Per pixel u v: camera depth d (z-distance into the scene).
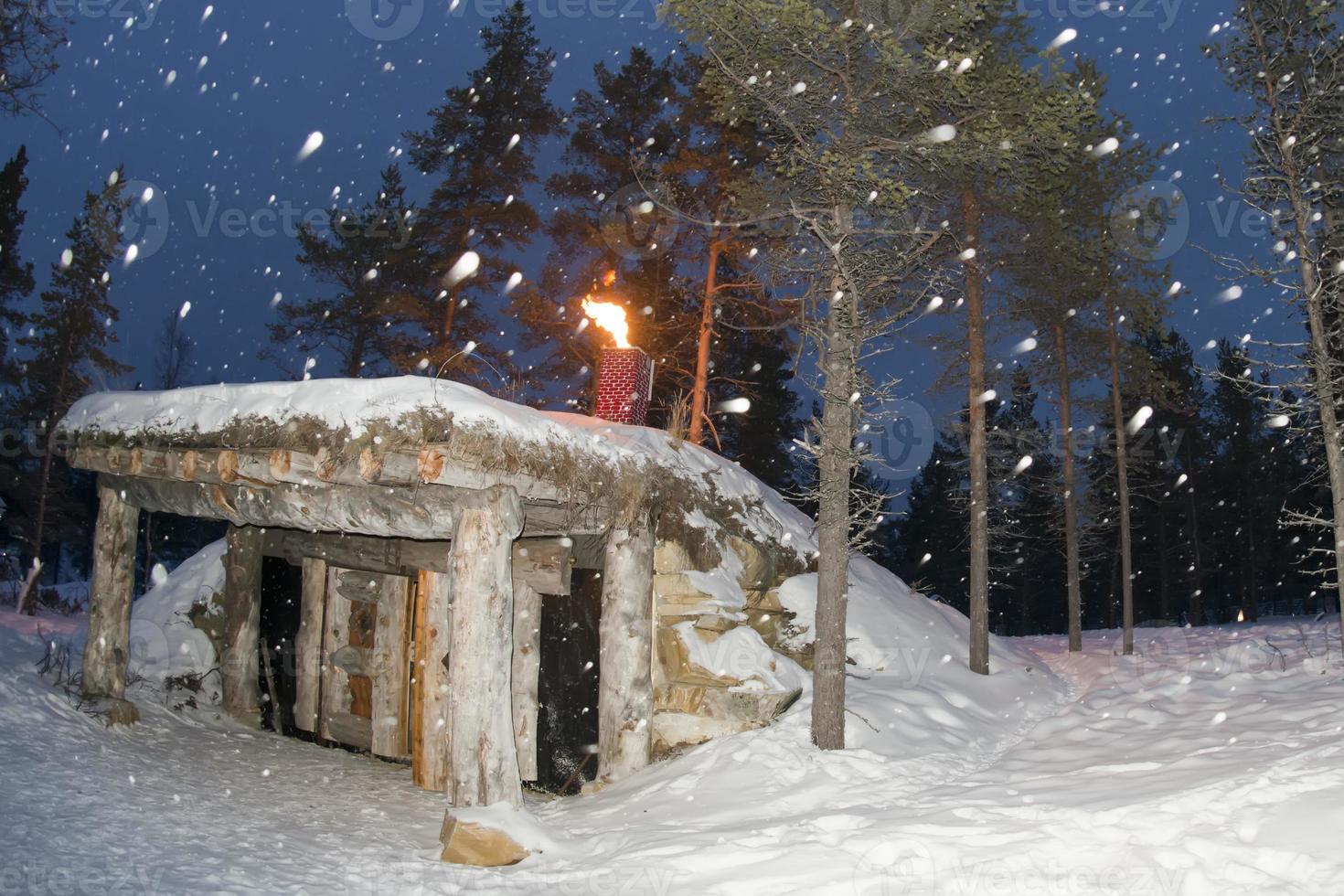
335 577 11.84
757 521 12.61
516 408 8.90
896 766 8.96
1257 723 10.01
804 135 10.67
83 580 39.16
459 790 7.80
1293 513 10.31
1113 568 42.81
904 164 10.79
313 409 8.12
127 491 10.44
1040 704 13.20
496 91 22.47
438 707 10.05
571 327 20.89
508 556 8.24
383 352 26.23
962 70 9.84
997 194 14.45
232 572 12.34
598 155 21.92
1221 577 44.03
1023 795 7.73
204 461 9.01
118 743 9.48
